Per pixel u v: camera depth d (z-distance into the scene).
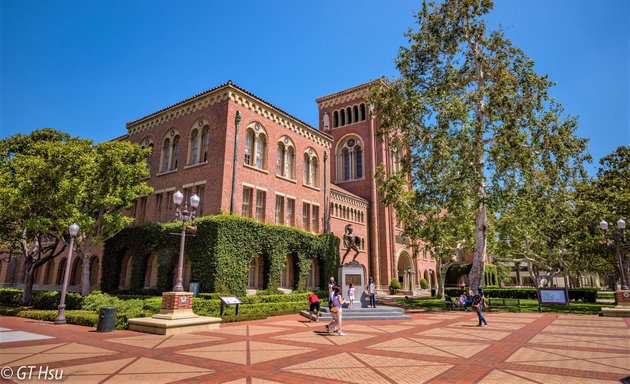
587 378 7.65
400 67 29.61
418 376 7.78
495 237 38.19
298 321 18.94
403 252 49.31
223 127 25.55
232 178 25.06
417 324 18.00
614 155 35.78
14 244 28.39
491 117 25.97
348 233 25.03
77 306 20.81
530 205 26.30
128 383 7.11
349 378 7.58
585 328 16.12
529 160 25.73
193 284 21.70
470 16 27.78
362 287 23.36
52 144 22.25
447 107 25.59
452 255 38.34
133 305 16.92
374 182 46.91
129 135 33.16
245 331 14.87
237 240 23.08
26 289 26.17
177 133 28.97
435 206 29.44
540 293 25.27
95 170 21.70
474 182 25.36
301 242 28.56
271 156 28.84
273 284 25.48
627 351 10.75
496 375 7.90
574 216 29.50
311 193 32.78
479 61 28.17
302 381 7.33
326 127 53.41
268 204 27.83
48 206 21.47
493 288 44.38
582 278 93.12
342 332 14.69
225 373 7.91
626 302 21.84
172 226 24.36
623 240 22.92
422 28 28.91
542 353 10.43
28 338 12.59
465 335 14.05
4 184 21.44
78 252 23.53
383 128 31.44
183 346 11.23
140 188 23.97
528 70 27.25
